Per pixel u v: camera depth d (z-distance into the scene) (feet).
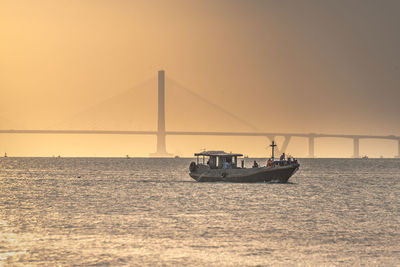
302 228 426.51
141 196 654.94
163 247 358.02
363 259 330.54
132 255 337.93
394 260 328.49
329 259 330.54
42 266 314.35
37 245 361.10
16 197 646.74
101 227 426.51
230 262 323.78
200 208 539.70
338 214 504.43
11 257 331.77
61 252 343.87
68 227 426.10
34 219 465.88
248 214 500.33
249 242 373.61
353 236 394.73
